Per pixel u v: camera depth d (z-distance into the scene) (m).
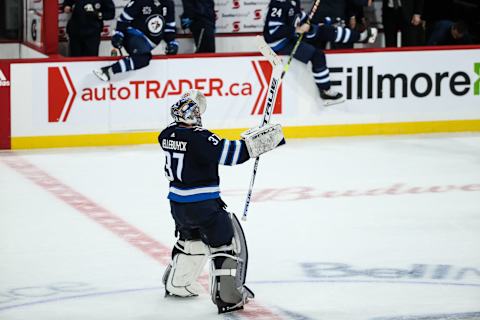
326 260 16.39
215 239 13.63
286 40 26.30
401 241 17.48
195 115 13.68
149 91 25.92
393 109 27.34
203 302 14.31
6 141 25.36
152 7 25.67
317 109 26.89
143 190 21.44
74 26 27.86
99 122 25.77
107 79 25.36
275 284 15.15
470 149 25.62
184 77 26.05
